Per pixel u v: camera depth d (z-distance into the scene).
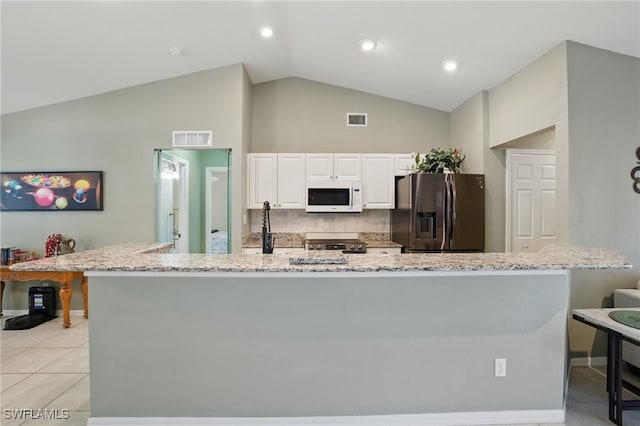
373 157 4.44
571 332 2.92
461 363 2.10
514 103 3.53
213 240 5.37
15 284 4.11
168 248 3.11
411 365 2.09
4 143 4.07
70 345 3.26
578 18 2.59
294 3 2.85
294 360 2.07
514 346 2.12
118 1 2.69
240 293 2.06
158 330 2.06
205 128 4.01
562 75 2.89
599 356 2.95
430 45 3.29
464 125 4.43
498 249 4.02
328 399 2.08
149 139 4.03
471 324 2.10
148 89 4.02
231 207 4.02
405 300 2.08
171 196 4.58
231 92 4.01
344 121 4.72
